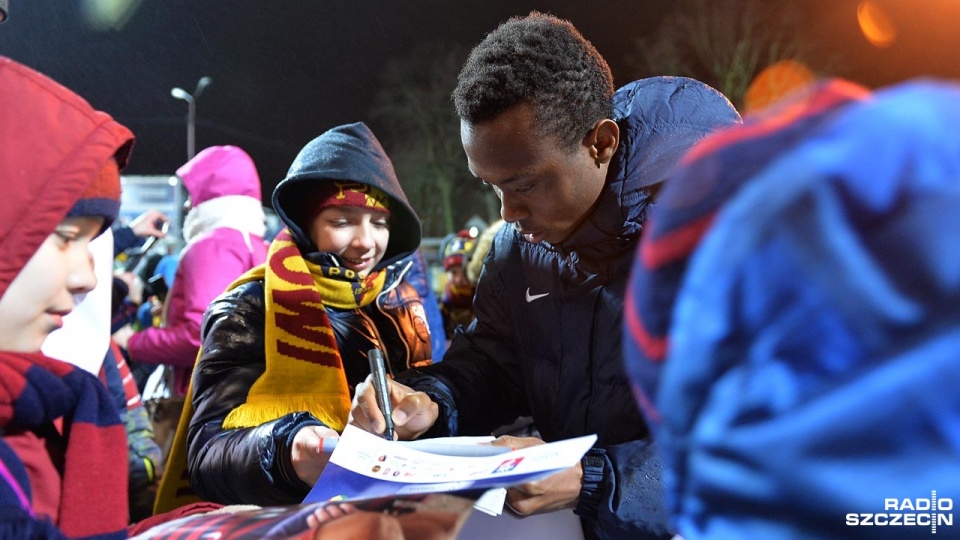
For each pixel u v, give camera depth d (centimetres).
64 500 99
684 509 49
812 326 43
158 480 225
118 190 105
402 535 95
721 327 45
